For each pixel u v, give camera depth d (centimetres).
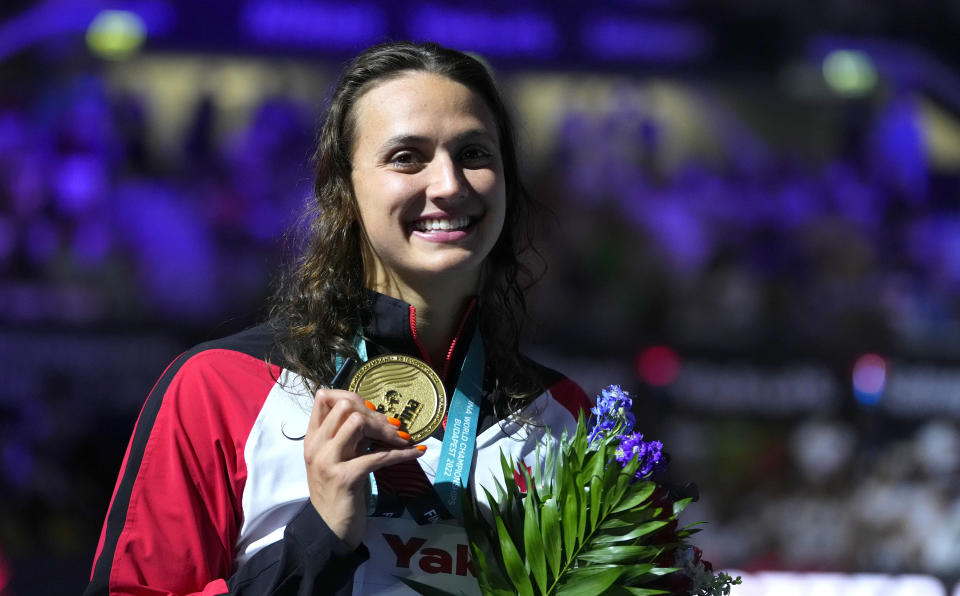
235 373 717
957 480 3653
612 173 4656
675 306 4147
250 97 4569
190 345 3538
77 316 3509
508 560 674
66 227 3912
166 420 702
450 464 729
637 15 4556
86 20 4428
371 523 703
